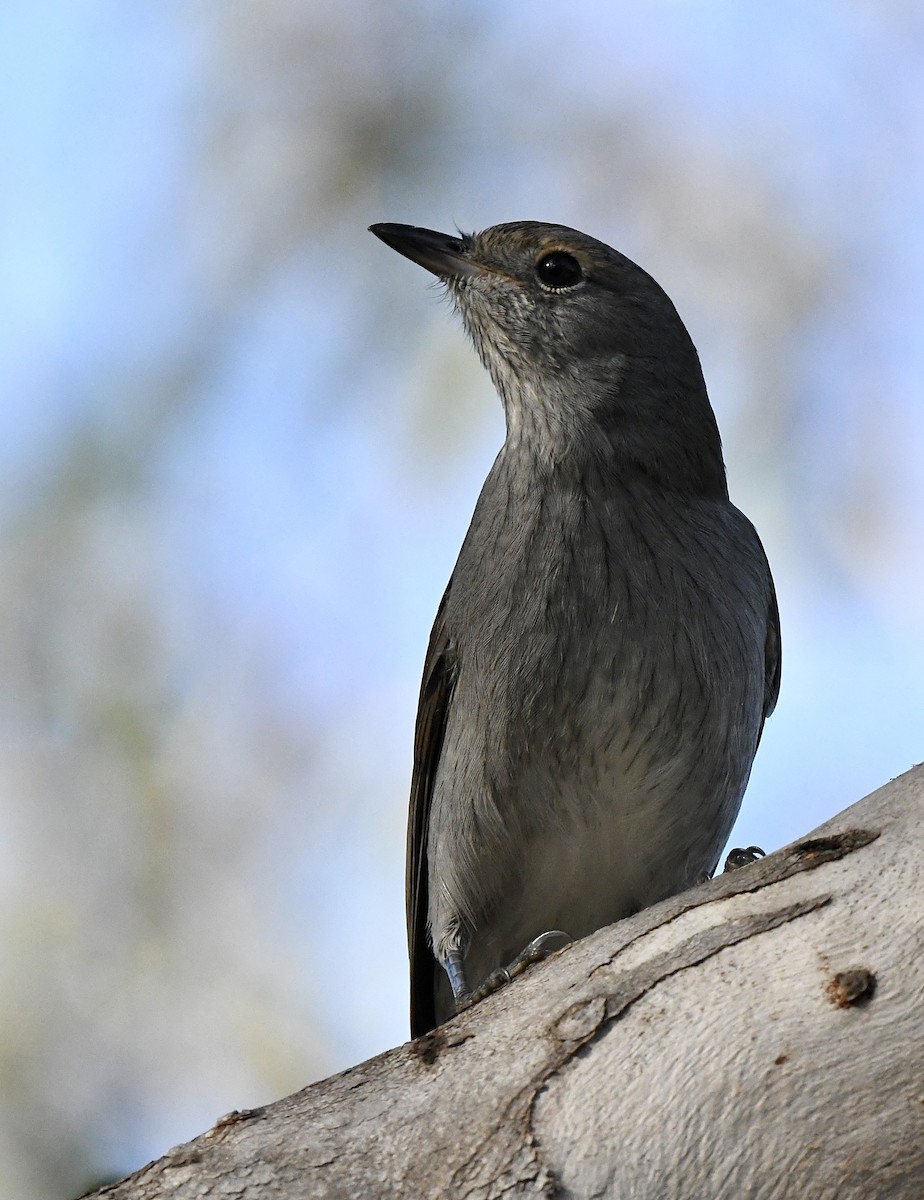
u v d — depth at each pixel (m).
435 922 10.57
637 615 9.77
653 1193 5.26
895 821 5.44
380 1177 5.55
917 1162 5.02
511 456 10.71
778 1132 5.16
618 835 10.08
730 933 5.50
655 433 10.69
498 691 9.88
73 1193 11.48
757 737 10.47
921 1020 5.07
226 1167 5.72
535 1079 5.56
